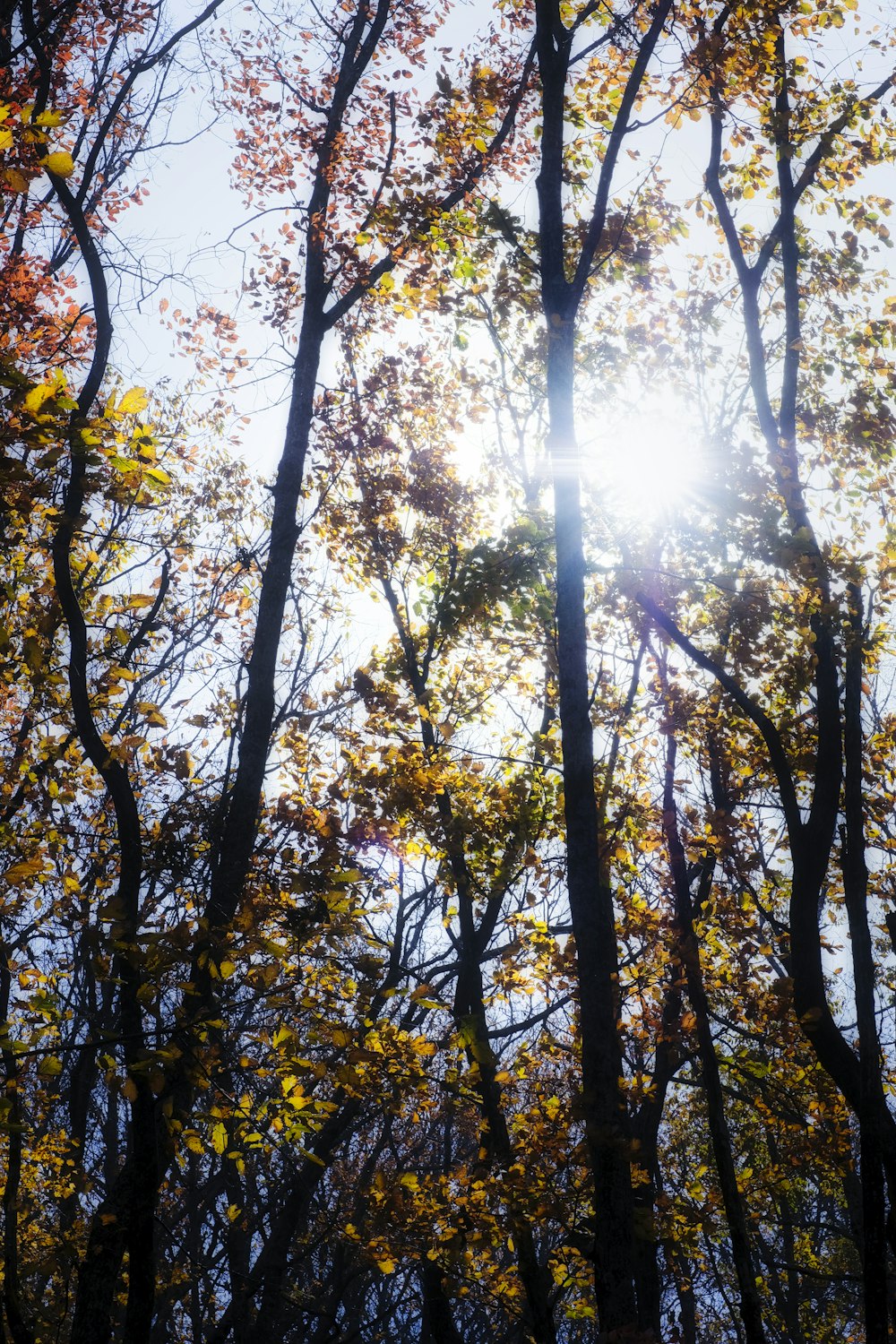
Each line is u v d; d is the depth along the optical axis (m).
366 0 13.68
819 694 9.91
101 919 6.30
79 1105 12.84
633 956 10.77
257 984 6.66
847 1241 21.83
